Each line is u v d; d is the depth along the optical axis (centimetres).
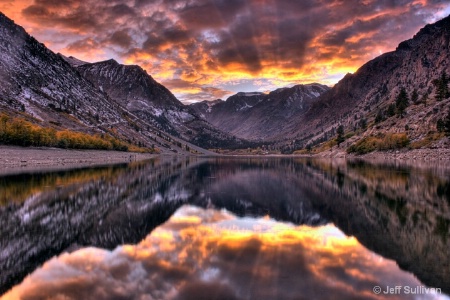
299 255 1745
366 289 1316
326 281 1384
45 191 4416
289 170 8788
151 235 2220
